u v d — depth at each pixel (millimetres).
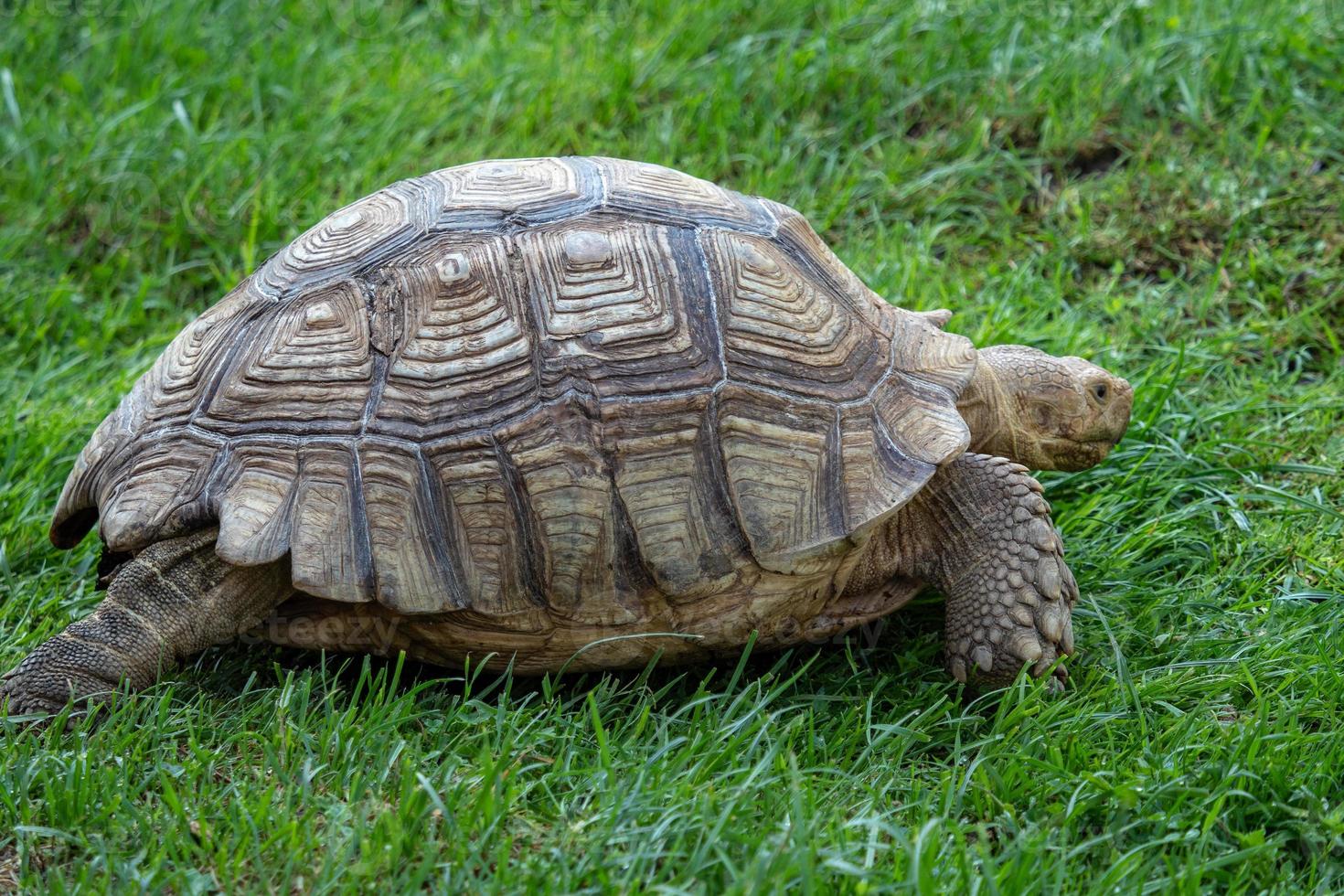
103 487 4062
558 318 3875
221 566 3930
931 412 4074
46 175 7398
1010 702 4027
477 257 3969
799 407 3922
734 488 3824
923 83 7590
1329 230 6449
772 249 4180
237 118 7883
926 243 6590
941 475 4223
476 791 3525
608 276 3934
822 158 7352
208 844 3316
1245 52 7297
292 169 7316
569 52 8219
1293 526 5004
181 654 3994
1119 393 4828
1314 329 6070
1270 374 5883
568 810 3484
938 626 4648
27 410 5809
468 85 7992
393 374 3875
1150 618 4543
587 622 3879
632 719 3951
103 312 6645
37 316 6562
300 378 3916
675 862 3252
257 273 4348
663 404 3820
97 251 7102
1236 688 4172
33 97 8148
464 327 3889
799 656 4418
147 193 7281
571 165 4352
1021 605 4082
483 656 4027
